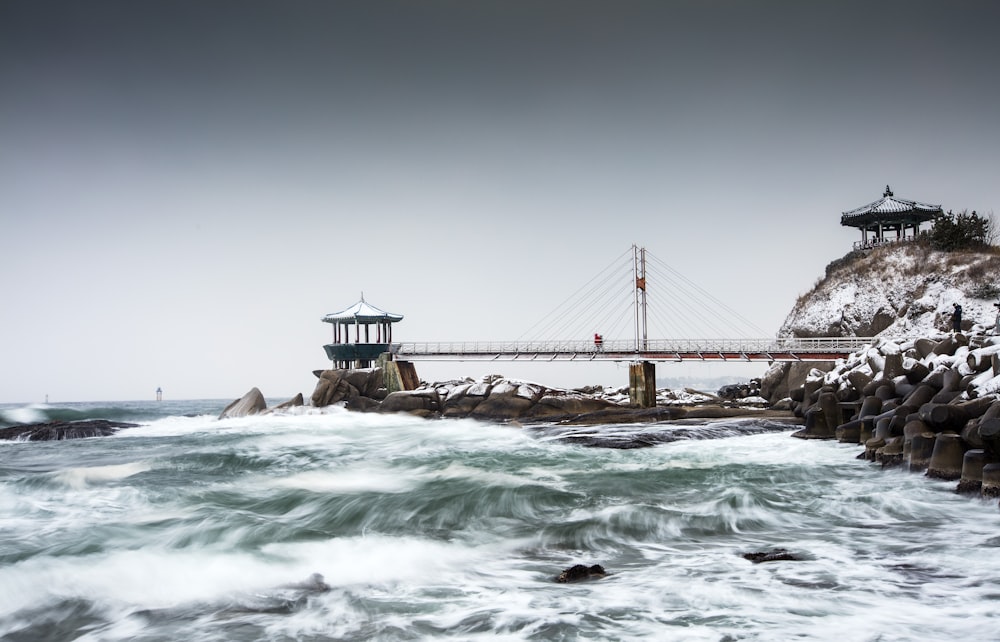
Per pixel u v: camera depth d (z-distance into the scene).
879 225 73.00
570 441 35.22
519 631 11.73
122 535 17.73
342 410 56.09
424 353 60.47
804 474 24.81
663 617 12.09
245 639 11.70
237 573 15.02
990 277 53.88
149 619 12.69
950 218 64.75
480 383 53.62
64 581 14.39
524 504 20.75
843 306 64.06
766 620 11.78
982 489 19.69
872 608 12.23
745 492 21.62
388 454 32.50
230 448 36.97
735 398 60.66
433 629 11.95
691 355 52.75
